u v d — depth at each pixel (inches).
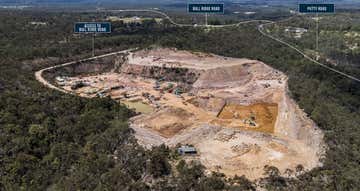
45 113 3799.2
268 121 4362.7
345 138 3627.0
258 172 3058.6
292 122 4089.6
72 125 3646.7
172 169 2999.5
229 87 5802.2
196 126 3986.2
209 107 4771.2
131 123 3897.6
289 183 2906.0
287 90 5201.8
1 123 3449.8
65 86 5590.6
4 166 3051.2
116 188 2743.6
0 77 4761.3
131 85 5895.7
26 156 3112.7
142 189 2780.5
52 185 2967.5
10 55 6141.7
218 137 3703.3
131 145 3326.8
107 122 3779.5
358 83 5467.5
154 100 5093.5
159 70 6323.8
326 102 4571.9
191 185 2783.0
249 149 3452.3
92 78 6240.2
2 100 3821.4
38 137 3390.7
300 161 3275.1
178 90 5585.6
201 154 3326.8
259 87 5590.6
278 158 3314.5
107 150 3294.8
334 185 2844.5
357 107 4822.8
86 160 3095.5
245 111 4690.0
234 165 3154.5
